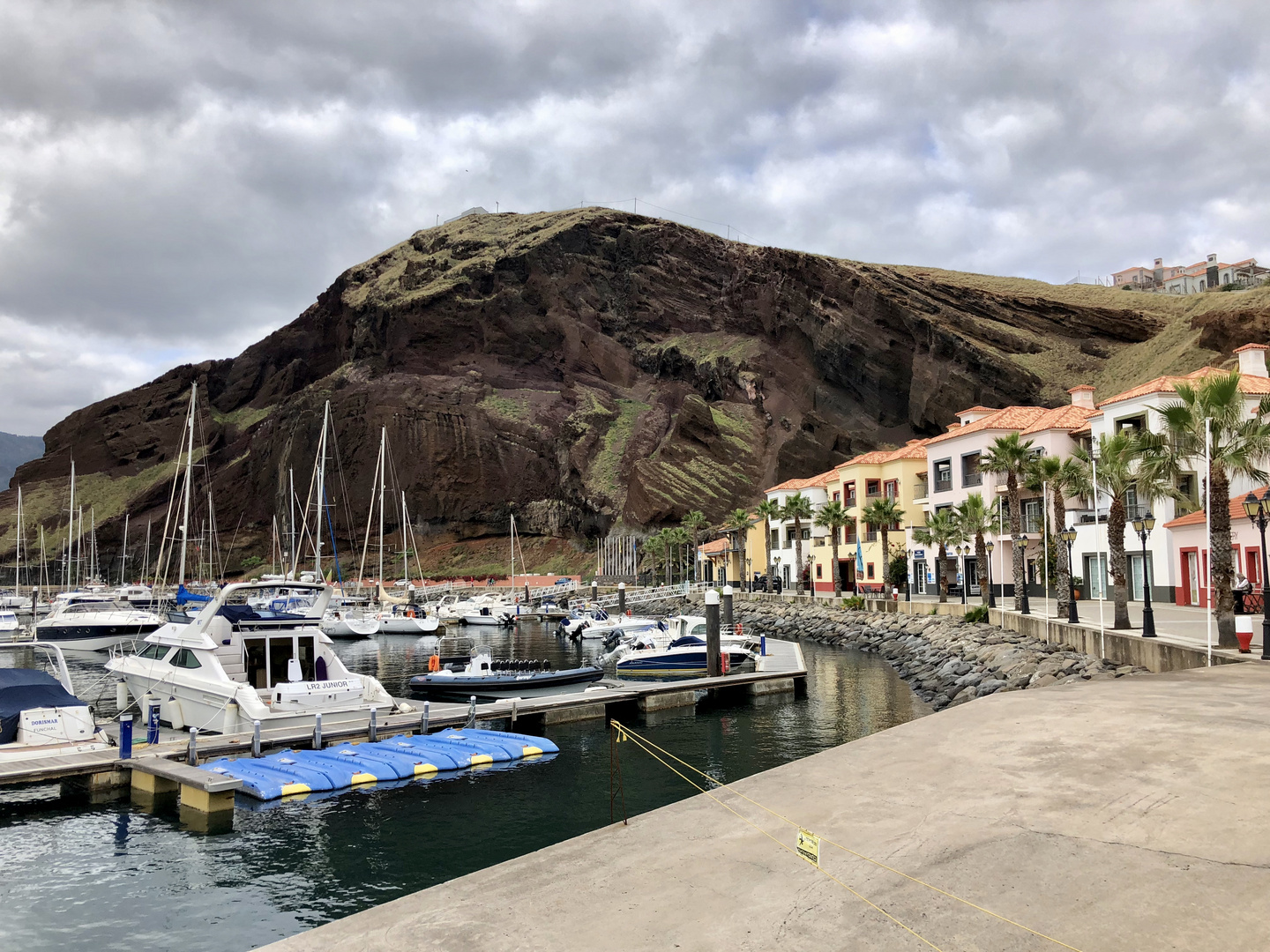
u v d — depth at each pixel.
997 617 46.53
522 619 97.44
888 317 143.62
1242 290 134.00
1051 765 11.09
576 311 194.50
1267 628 21.86
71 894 16.59
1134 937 6.42
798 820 9.76
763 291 176.25
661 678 41.62
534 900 7.96
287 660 28.34
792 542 93.50
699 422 150.50
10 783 20.70
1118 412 48.69
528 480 166.12
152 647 29.19
